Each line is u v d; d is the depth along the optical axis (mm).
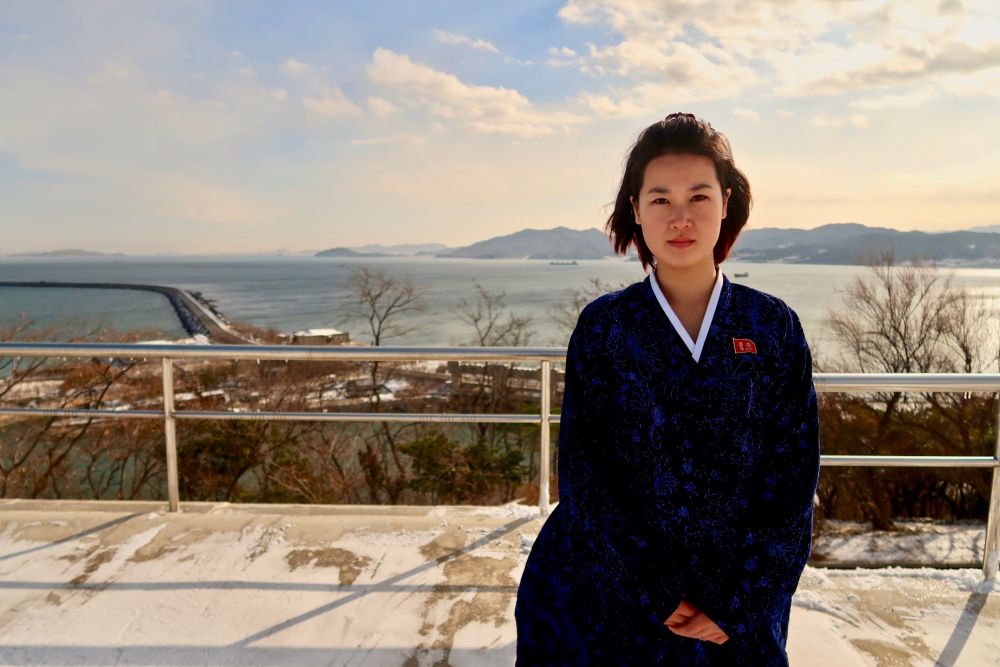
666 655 1080
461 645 1801
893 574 2227
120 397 10984
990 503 2195
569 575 1176
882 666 1719
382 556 2330
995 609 2006
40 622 1895
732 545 1065
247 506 2805
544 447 2686
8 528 2541
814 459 1087
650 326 1104
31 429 10859
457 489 11797
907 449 11750
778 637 1099
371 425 12938
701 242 1075
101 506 2779
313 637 1832
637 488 1084
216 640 1813
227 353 2572
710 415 1053
